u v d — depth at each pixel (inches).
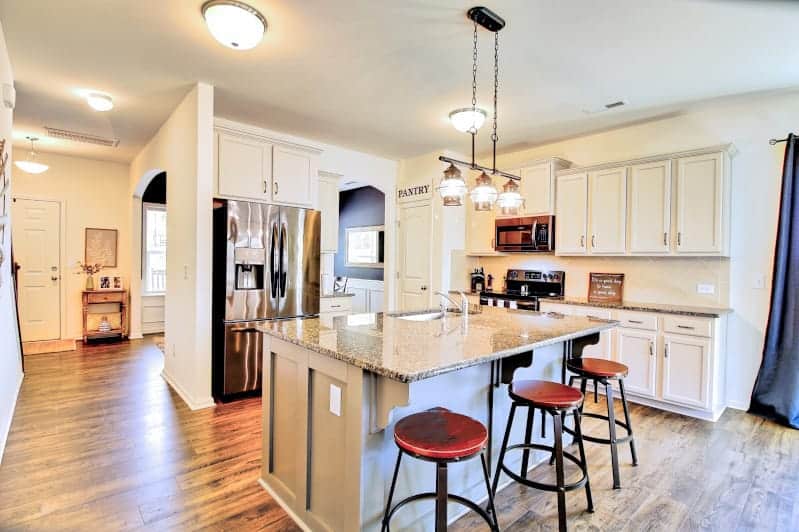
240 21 85.6
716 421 125.3
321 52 105.9
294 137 179.8
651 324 136.5
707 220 132.8
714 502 83.4
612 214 154.2
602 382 91.2
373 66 113.3
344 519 66.1
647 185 145.6
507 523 76.8
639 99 133.6
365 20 91.0
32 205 219.5
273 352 85.3
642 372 138.3
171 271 155.9
